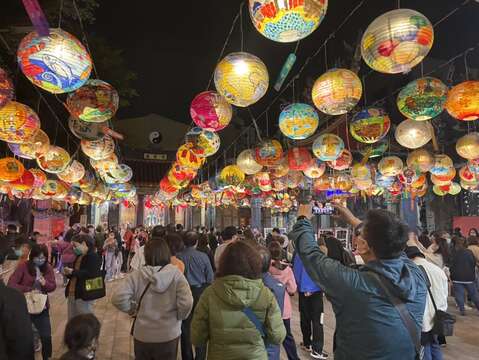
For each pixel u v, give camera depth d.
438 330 3.80
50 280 4.58
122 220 23.03
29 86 9.23
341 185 9.62
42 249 4.57
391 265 1.85
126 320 7.66
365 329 1.76
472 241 9.20
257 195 14.48
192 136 6.52
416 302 1.82
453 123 15.83
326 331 6.93
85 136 5.70
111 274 12.66
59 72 3.18
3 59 7.68
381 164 7.92
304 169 7.73
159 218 24.56
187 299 3.42
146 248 3.55
